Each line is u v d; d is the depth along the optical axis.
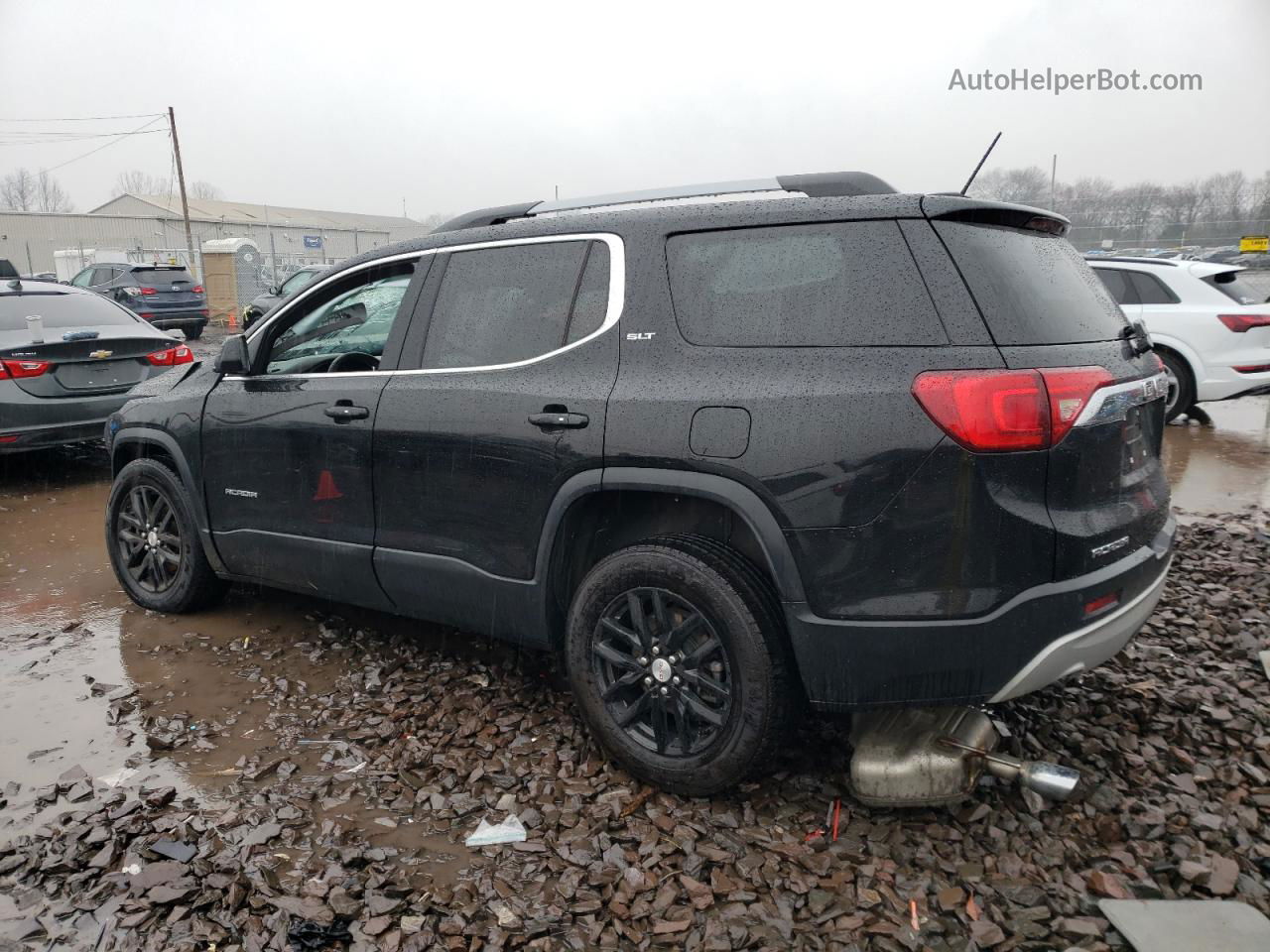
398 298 3.82
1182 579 4.89
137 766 3.23
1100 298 2.99
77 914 2.47
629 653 3.05
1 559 5.64
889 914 2.44
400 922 2.43
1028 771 2.71
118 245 49.59
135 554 4.76
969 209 2.66
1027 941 2.34
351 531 3.74
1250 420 10.28
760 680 2.71
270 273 32.94
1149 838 2.71
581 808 2.93
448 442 3.36
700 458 2.75
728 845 2.72
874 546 2.56
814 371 2.66
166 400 4.53
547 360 3.19
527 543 3.20
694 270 2.96
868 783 2.79
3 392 7.04
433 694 3.73
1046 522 2.48
